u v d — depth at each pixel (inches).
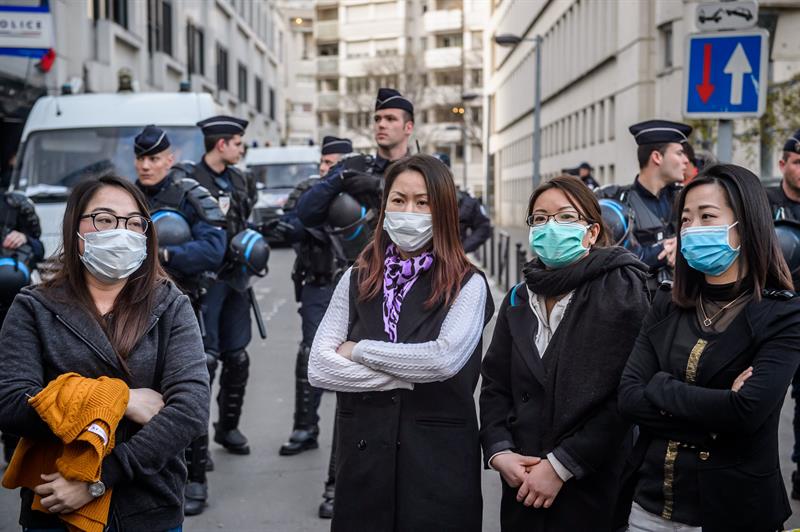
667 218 196.7
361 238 204.1
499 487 222.5
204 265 193.2
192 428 111.3
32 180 433.1
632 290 128.8
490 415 136.5
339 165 207.3
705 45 264.7
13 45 442.0
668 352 119.6
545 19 1665.8
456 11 3142.2
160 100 460.1
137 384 112.9
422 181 131.6
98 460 103.4
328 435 264.1
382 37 3486.7
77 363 110.4
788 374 110.5
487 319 131.7
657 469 118.7
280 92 2532.0
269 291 642.2
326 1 3597.4
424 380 125.1
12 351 109.7
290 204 235.6
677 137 194.5
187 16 1401.3
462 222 257.3
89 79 883.4
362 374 126.4
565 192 133.4
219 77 1707.7
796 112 601.3
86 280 115.1
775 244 117.0
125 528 109.4
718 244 115.3
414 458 126.0
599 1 1192.2
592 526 128.6
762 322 112.8
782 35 828.0
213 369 221.6
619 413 122.3
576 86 1373.0
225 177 226.5
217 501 211.3
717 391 111.4
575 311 129.3
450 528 124.8
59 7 821.2
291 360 385.1
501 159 2459.4
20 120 743.1
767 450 114.2
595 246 136.2
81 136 445.4
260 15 2180.1
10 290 235.0
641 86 1000.9
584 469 125.9
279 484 223.1
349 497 128.3
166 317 116.3
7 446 220.7
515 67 2129.7
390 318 131.1
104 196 114.3
